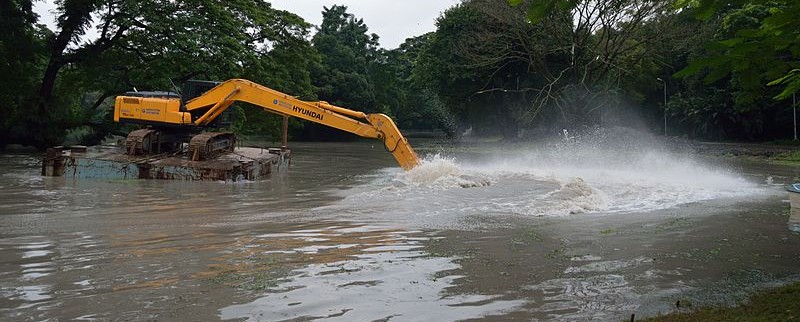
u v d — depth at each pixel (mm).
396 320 5078
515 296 5789
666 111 52281
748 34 5156
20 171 18859
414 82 63188
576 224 9773
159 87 28766
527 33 44594
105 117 33656
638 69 46781
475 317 5172
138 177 16500
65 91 34375
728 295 5867
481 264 7012
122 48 31297
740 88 6000
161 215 10422
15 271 6496
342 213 10758
